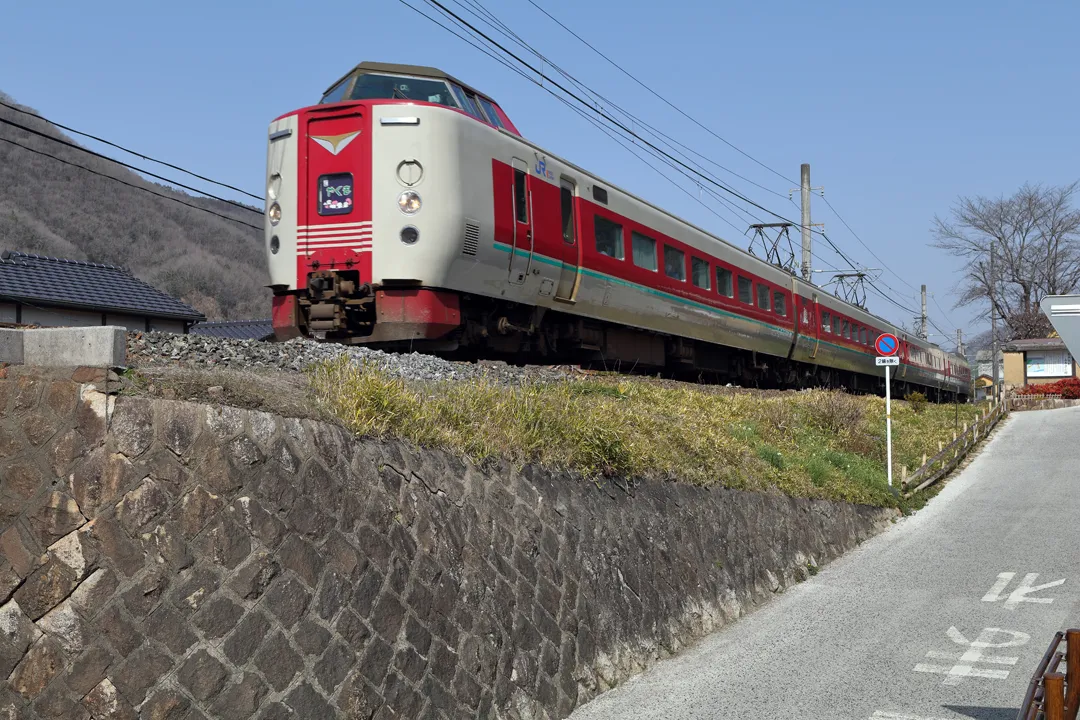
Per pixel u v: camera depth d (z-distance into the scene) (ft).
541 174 40.81
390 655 15.58
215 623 13.28
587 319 46.32
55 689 12.54
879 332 102.32
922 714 20.08
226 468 13.87
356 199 34.55
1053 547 37.52
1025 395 143.64
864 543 40.55
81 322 66.03
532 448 21.93
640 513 25.41
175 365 18.28
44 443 13.25
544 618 19.85
